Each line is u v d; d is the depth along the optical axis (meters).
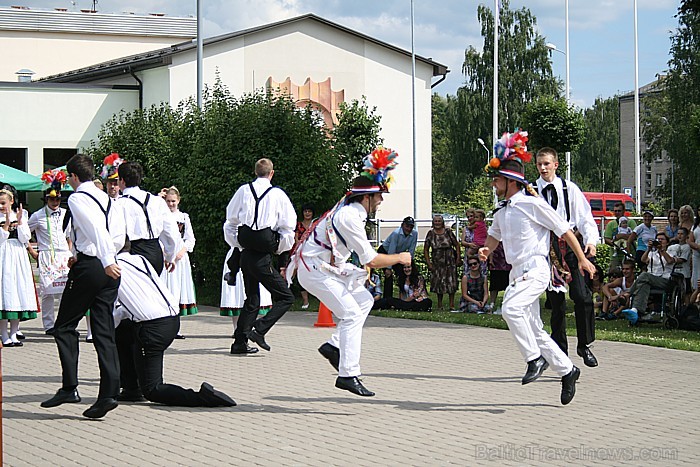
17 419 7.20
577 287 8.88
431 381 8.66
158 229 8.75
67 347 7.49
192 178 17.50
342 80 34.56
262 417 7.19
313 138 17.69
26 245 11.39
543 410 7.37
